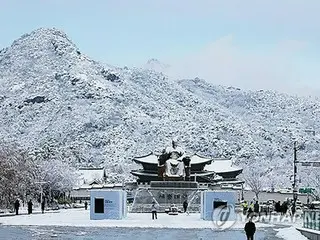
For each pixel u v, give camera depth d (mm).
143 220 123375
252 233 62625
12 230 92875
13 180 150625
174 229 99312
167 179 191375
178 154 197375
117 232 91500
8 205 151500
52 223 108688
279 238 79812
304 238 77500
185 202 167250
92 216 121875
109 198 122750
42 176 196000
